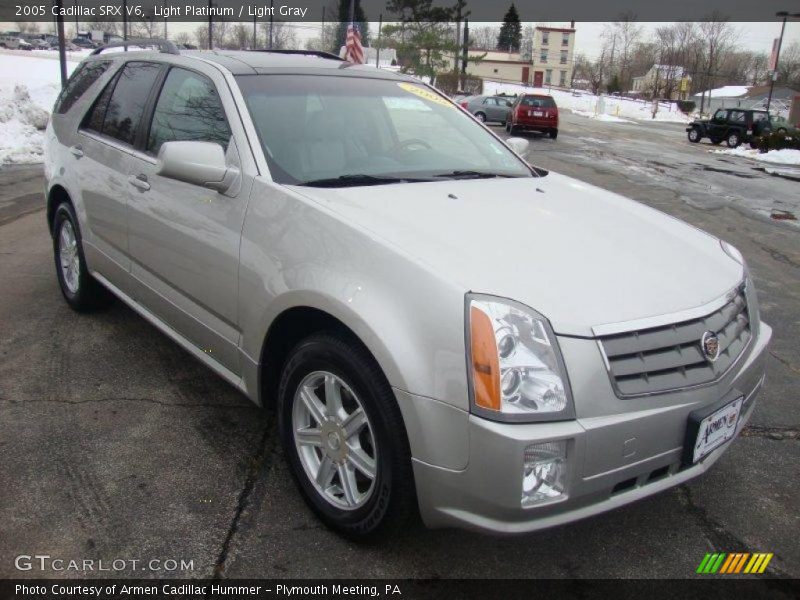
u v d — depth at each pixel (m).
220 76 3.39
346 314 2.38
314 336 2.61
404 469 2.32
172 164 2.89
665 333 2.35
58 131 4.87
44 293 5.24
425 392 2.20
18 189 9.24
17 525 2.64
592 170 15.61
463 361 2.15
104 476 2.99
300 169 3.07
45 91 17.86
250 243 2.87
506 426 2.09
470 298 2.20
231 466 3.11
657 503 3.00
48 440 3.25
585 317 2.25
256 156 3.02
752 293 2.98
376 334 2.29
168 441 3.29
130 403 3.63
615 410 2.20
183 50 4.02
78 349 4.27
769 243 8.44
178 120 3.54
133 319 4.80
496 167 3.72
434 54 32.94
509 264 2.42
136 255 3.75
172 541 2.60
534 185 3.46
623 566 2.59
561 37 102.81
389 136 3.57
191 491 2.91
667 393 2.29
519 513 2.13
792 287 6.49
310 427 2.77
